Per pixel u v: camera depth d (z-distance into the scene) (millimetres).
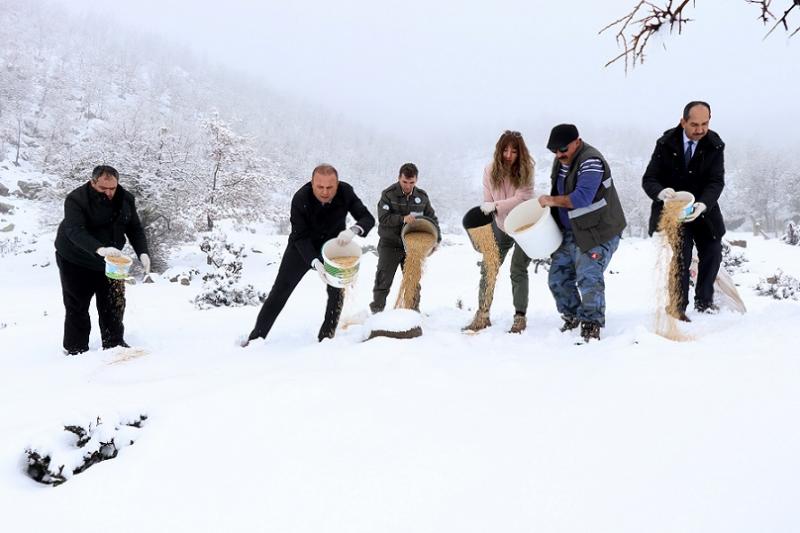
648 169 4590
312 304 9352
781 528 1382
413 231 5125
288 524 1590
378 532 1525
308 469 1877
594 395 2344
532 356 3361
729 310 4961
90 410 2490
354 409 2365
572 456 1830
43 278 18688
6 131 66375
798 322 3248
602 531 1445
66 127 72812
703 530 1409
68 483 1925
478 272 15859
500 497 1639
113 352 4441
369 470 1843
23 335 6230
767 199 80188
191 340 5332
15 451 2203
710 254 4699
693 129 4258
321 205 4402
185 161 24156
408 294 4957
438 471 1806
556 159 4262
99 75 108438
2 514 1759
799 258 18062
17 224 37562
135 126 22875
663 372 2539
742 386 2232
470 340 4129
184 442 2152
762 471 1620
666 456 1769
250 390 2670
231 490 1787
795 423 1864
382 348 3465
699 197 4512
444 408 2336
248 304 10664
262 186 27750
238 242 22656
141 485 1859
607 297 10055
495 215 4504
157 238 21750
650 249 18391
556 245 4074
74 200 4621
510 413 2234
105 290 4914
